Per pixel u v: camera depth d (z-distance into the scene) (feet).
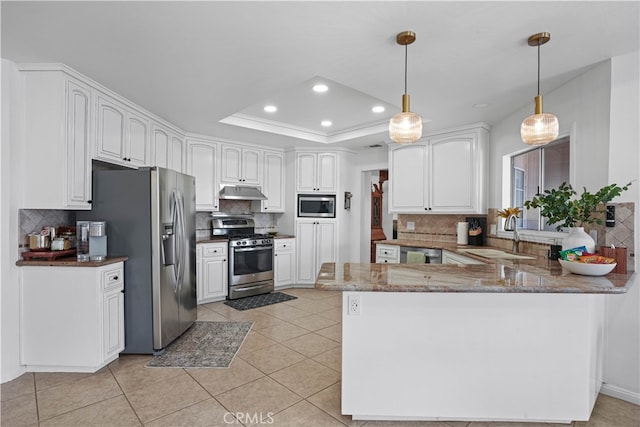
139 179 9.56
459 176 13.48
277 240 17.48
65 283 8.37
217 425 6.50
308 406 7.16
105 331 8.63
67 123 8.34
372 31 6.53
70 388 7.78
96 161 10.25
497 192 12.73
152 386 7.91
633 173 7.38
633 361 7.39
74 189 8.61
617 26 6.28
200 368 8.84
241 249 15.87
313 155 18.08
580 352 6.46
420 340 6.59
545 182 10.44
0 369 7.95
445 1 5.58
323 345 10.37
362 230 19.86
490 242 13.24
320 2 5.65
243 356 9.57
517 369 6.55
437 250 13.26
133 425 6.47
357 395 6.63
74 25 6.37
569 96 8.85
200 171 15.26
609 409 7.09
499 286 5.83
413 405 6.63
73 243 9.61
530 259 9.47
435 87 9.38
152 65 8.11
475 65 7.98
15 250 8.27
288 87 9.48
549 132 6.45
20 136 8.21
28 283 8.37
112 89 9.65
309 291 17.40
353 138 15.96
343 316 6.62
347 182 18.48
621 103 7.48
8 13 5.96
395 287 5.88
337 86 10.50
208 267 14.94
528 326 6.51
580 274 6.86
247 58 7.72
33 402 7.20
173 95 10.12
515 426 6.53
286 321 12.61
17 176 8.21
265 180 17.80
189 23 6.30
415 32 6.55
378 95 10.07
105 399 7.34
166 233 9.95
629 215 7.44
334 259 18.08
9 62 7.90
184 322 11.14
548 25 6.27
